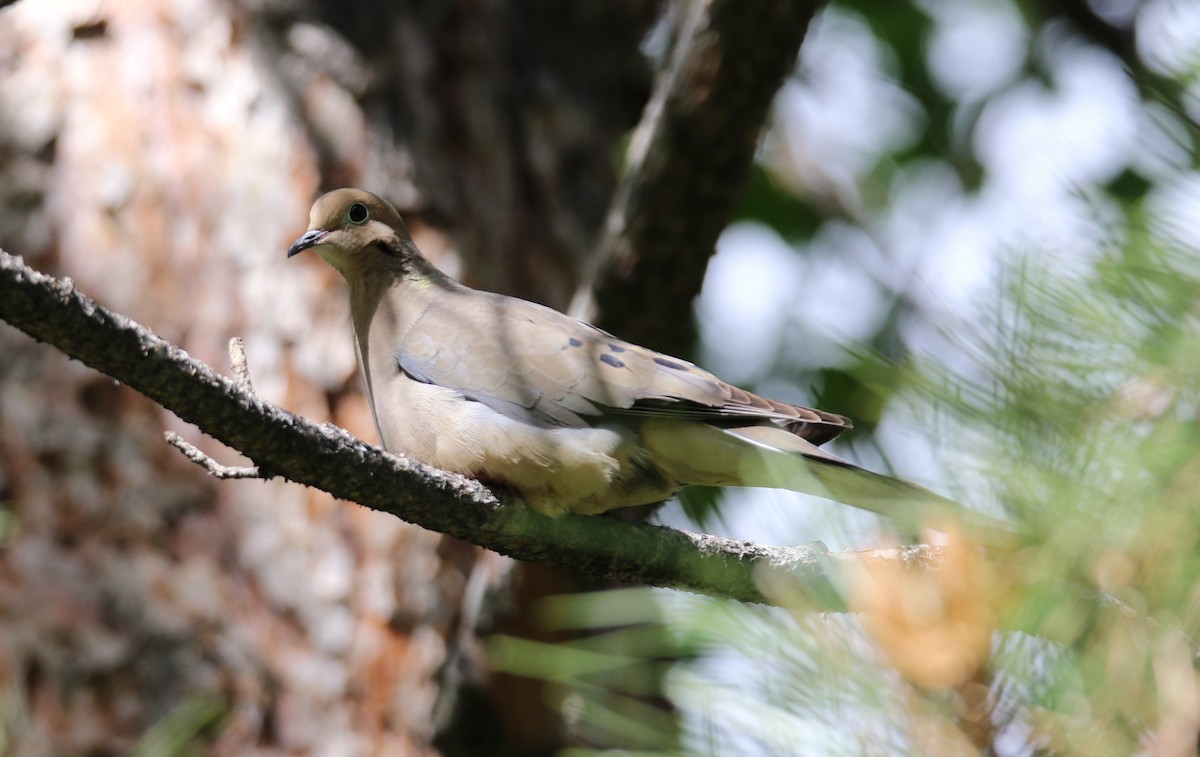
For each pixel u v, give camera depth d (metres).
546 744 10.30
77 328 5.78
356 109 11.81
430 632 10.62
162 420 10.75
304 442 6.66
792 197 17.80
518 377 8.95
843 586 4.12
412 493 7.30
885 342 15.04
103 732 9.94
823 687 3.95
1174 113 5.11
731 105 9.24
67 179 11.21
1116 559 3.87
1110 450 4.00
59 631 10.10
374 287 10.02
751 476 8.52
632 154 9.80
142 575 10.32
